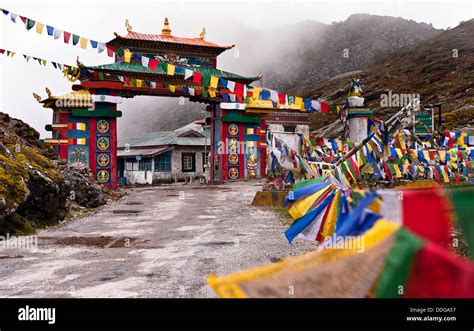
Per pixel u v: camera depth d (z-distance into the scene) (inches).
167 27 1717.5
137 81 1279.5
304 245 498.6
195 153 2095.2
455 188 168.6
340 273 171.5
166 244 529.7
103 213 877.8
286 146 653.9
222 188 1505.9
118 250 494.3
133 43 1568.7
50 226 693.9
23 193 613.3
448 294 160.2
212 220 748.0
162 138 2119.8
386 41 7652.6
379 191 175.6
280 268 174.9
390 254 167.0
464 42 4847.4
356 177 573.9
